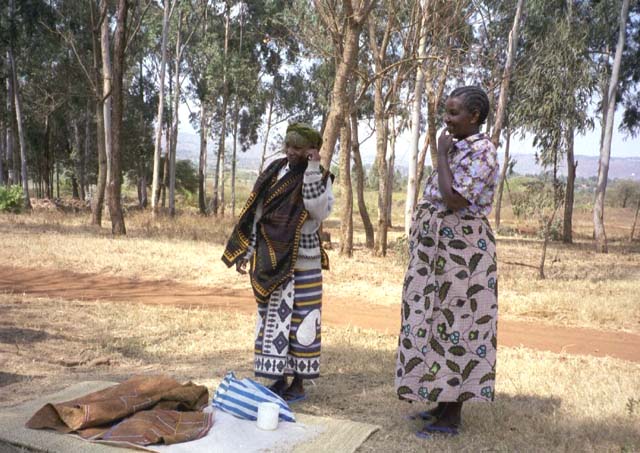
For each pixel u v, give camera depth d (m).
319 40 13.33
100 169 20.91
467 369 3.50
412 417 3.97
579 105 16.39
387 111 15.71
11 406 3.89
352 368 5.24
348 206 15.31
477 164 3.39
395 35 16.28
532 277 12.73
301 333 4.14
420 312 3.54
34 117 33.72
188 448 3.22
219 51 31.44
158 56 35.72
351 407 4.21
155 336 6.20
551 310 8.92
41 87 30.59
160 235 17.34
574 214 57.56
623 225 48.06
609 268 15.55
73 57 29.45
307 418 3.82
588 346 6.94
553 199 12.74
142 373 4.88
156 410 3.55
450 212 3.51
